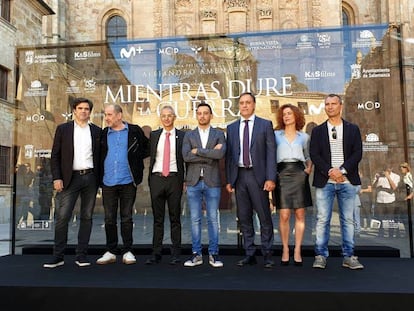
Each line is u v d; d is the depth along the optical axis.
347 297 4.29
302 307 4.34
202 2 29.42
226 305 4.43
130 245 6.42
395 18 27.59
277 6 28.92
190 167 6.18
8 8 19.47
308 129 8.47
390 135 8.34
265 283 4.76
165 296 4.53
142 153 6.58
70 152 6.19
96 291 4.62
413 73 25.05
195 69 8.58
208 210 6.08
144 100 8.77
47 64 8.88
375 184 8.50
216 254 6.04
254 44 8.46
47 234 8.62
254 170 5.91
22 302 4.70
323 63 8.52
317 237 5.86
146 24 29.69
